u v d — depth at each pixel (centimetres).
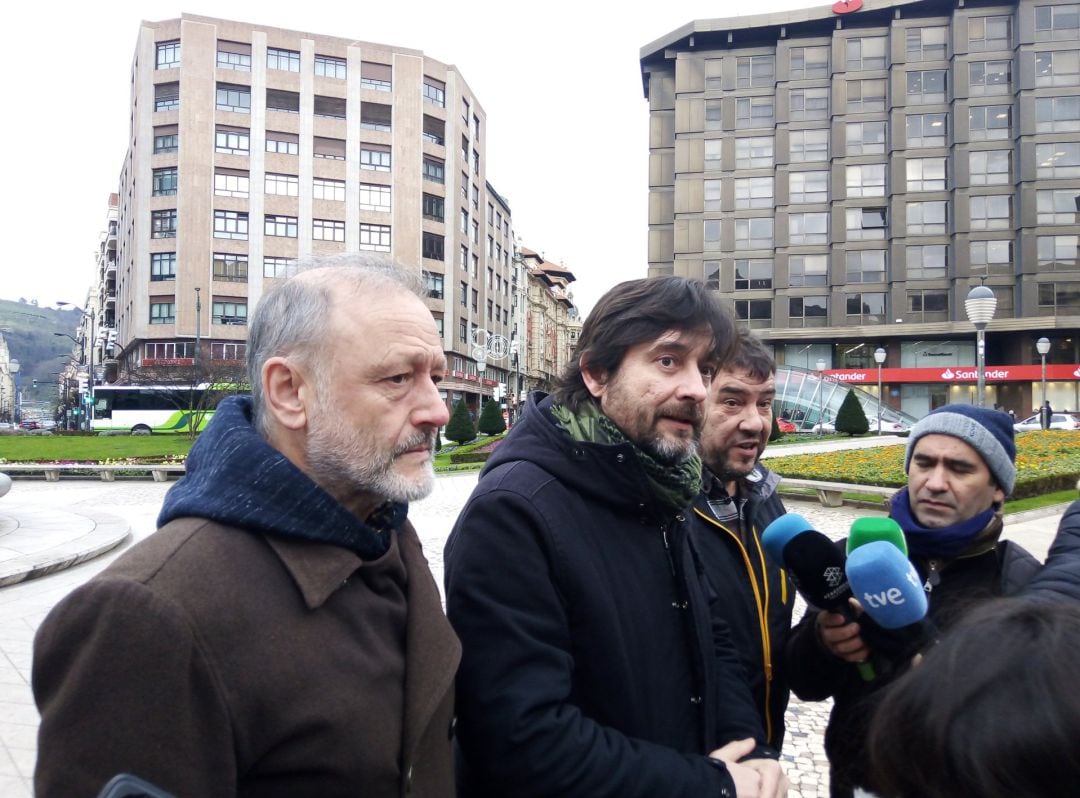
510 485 150
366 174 4516
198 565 103
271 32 4381
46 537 819
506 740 130
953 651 89
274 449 117
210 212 4241
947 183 3706
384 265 132
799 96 3916
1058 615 88
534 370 7012
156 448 2534
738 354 214
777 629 218
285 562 109
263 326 127
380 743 110
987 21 3647
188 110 4219
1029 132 3544
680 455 154
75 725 91
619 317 159
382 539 126
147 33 4294
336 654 110
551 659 137
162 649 94
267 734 102
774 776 148
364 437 119
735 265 3978
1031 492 1010
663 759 135
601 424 161
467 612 142
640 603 154
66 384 7000
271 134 4369
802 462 1371
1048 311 3506
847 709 169
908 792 88
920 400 3856
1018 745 75
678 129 4053
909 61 3741
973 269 3628
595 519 155
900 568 139
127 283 5088
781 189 3909
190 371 3362
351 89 4506
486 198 5584
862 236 3822
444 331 4716
